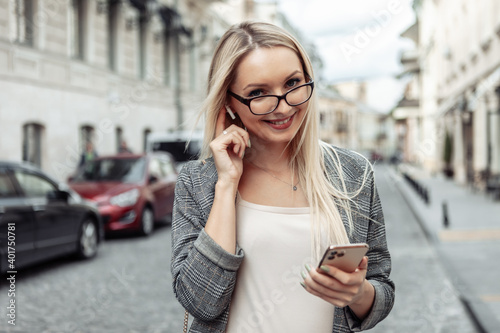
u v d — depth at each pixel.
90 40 17.47
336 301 1.23
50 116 15.12
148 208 10.16
